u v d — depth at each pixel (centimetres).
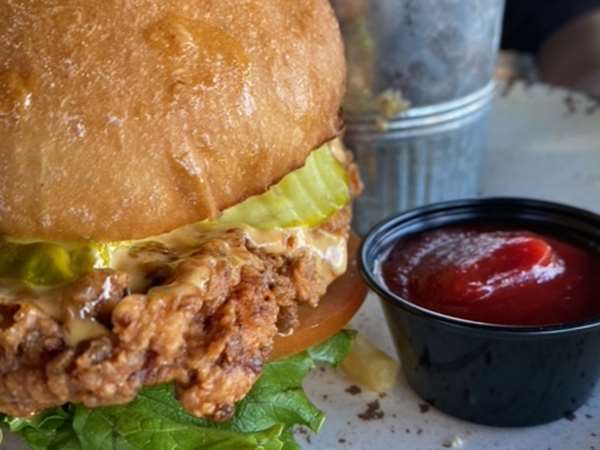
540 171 27
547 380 15
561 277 16
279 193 15
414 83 22
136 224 13
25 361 12
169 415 14
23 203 12
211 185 13
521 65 39
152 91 13
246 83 13
